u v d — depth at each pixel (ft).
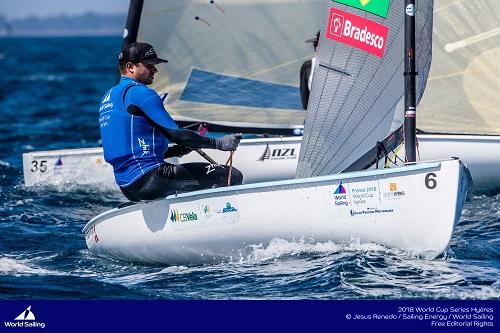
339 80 76.54
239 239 74.23
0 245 86.33
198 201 74.18
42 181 116.47
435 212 70.38
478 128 109.60
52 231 93.04
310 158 78.02
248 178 113.80
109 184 115.03
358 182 71.82
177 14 115.44
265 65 116.88
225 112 118.01
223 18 115.85
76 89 284.00
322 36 76.84
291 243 74.13
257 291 68.59
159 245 76.02
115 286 71.10
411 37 72.59
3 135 166.20
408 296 66.39
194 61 116.78
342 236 73.31
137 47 73.97
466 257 76.18
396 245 72.84
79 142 158.30
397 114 75.82
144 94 72.54
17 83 316.19
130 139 73.15
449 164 69.67
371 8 75.00
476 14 108.06
